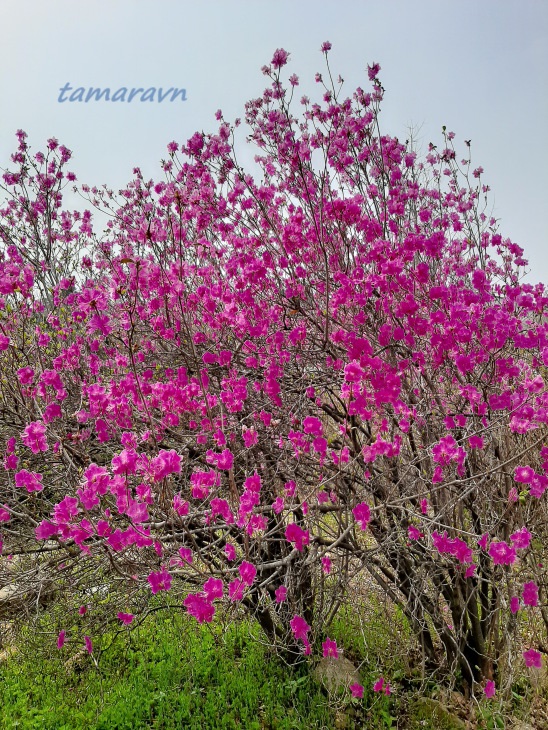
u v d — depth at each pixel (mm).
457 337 2945
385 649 3717
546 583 3266
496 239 4305
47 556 3098
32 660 3912
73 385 3967
